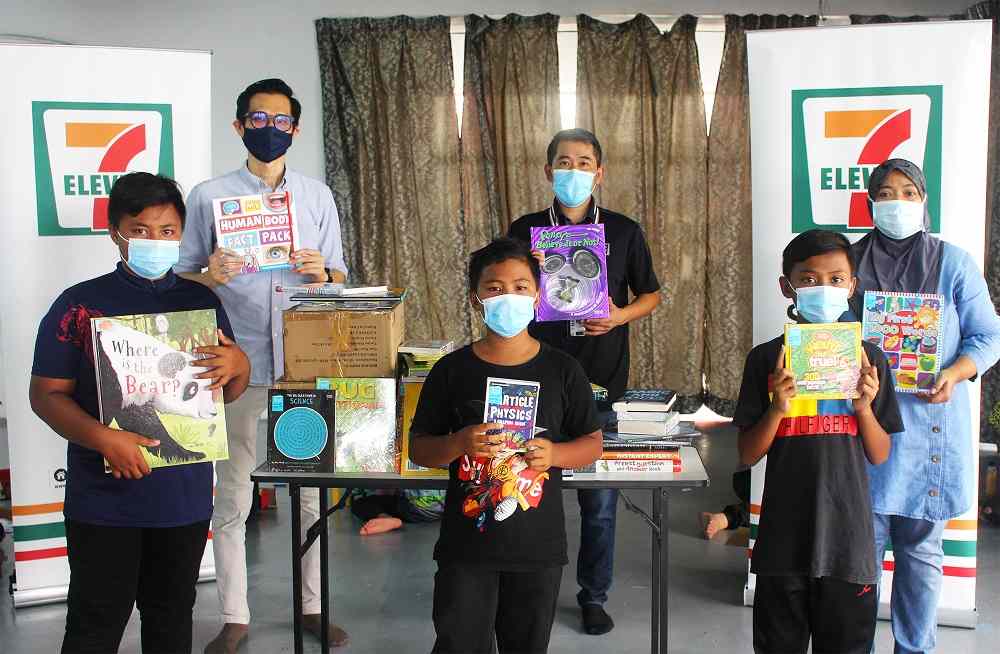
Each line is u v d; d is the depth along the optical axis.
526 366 2.37
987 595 3.60
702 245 6.01
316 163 6.11
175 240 2.34
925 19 5.81
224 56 6.01
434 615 2.36
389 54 5.92
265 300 3.17
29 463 3.54
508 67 5.91
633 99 5.91
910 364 2.74
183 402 2.37
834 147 3.19
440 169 6.01
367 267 6.04
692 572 3.92
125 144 3.46
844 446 2.41
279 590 3.74
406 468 2.62
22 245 3.41
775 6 5.87
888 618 3.35
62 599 3.63
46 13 5.88
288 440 2.65
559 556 2.32
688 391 6.11
